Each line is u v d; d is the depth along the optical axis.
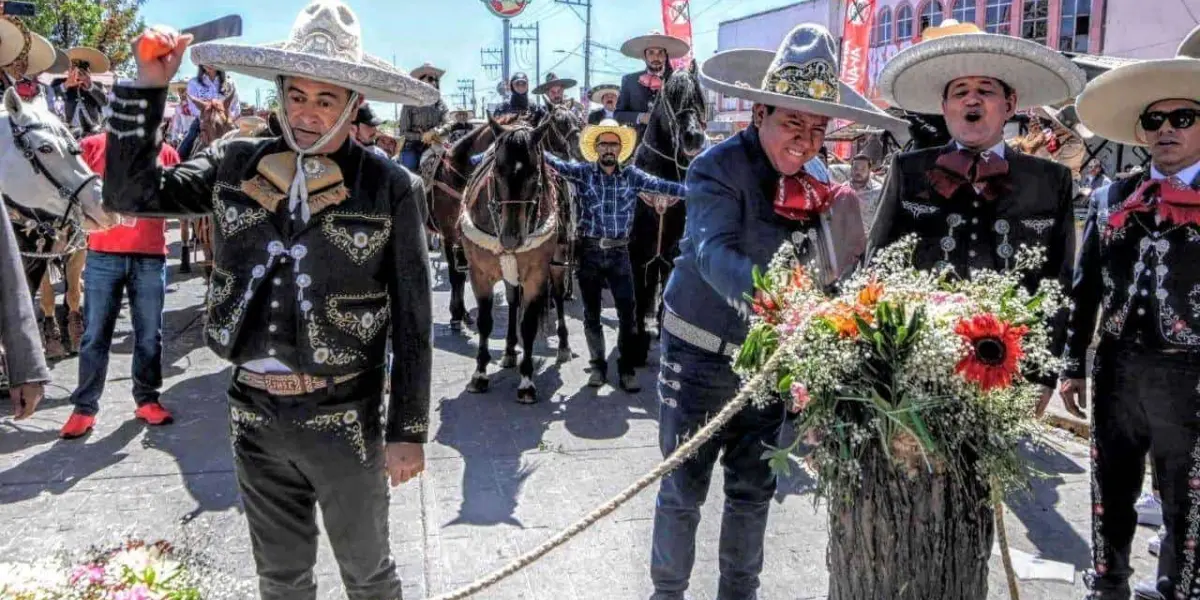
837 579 2.21
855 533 2.14
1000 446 2.09
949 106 3.14
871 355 2.05
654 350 7.36
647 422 5.56
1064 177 3.15
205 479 4.55
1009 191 3.10
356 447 2.34
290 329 2.21
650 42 10.03
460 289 7.95
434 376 6.59
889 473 2.05
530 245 5.52
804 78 2.61
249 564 3.66
